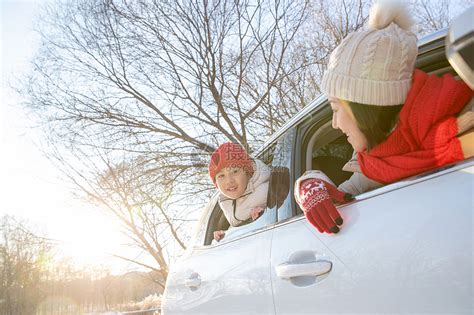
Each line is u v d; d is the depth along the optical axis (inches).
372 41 58.9
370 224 58.0
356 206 62.4
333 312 60.6
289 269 68.5
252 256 82.8
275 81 393.1
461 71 38.0
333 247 62.4
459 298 46.3
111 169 386.9
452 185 50.6
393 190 58.0
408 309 50.9
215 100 391.5
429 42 65.4
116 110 395.9
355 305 57.4
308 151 84.6
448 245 47.9
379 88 58.8
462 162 51.6
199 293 101.4
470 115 53.9
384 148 60.9
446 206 49.7
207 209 121.5
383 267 54.2
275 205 83.9
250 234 88.7
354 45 60.4
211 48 398.6
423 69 67.6
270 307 74.4
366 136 61.8
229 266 90.5
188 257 116.8
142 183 372.5
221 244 100.9
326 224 62.5
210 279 97.5
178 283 114.3
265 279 76.2
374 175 61.9
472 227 46.4
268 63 404.5
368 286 55.8
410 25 63.0
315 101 83.6
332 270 61.9
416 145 58.6
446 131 54.2
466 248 46.4
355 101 60.6
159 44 398.6
